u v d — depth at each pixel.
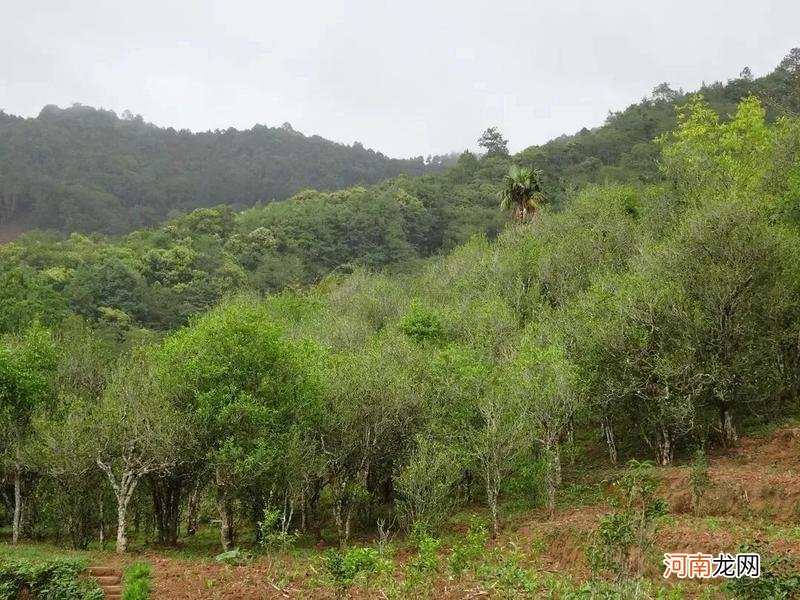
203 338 20.34
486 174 114.94
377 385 20.44
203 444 19.56
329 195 117.50
